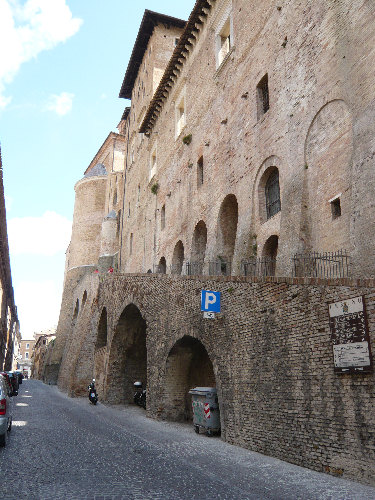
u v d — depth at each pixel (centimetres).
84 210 5975
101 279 3023
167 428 1405
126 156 4859
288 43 1720
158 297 1766
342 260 1241
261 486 689
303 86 1573
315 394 824
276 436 923
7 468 764
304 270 1373
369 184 1119
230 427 1115
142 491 639
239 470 804
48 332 10769
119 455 920
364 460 698
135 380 2414
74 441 1086
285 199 1550
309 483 703
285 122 1667
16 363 11562
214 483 704
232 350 1145
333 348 792
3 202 3509
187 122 2872
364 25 1277
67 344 4172
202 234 2562
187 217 2673
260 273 1700
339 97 1356
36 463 812
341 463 741
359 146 1188
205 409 1252
